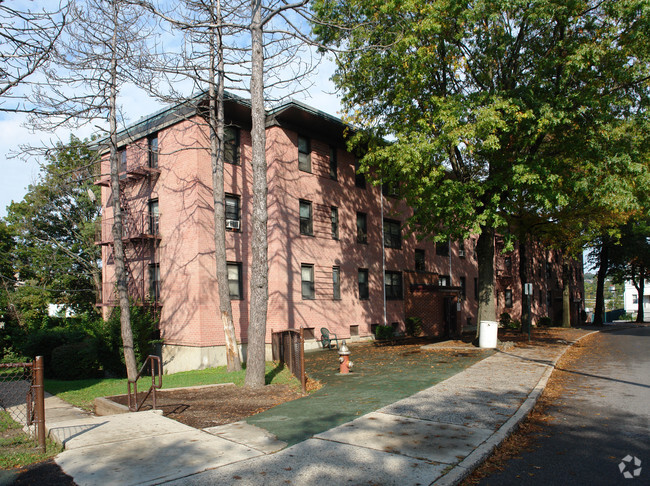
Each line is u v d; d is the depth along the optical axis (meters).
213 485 5.02
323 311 22.67
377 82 17.75
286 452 6.11
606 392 10.53
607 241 44.53
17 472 5.56
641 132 15.41
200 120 19.28
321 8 16.20
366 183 26.78
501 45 15.88
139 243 21.41
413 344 22.66
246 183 20.98
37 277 34.28
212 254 19.25
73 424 7.83
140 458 5.94
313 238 22.55
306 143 22.95
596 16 15.18
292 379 12.80
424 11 15.04
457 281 35.56
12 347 22.45
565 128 16.14
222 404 9.82
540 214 22.98
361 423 7.55
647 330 37.66
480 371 12.88
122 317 14.38
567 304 39.47
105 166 23.88
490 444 6.37
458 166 18.56
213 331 18.88
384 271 27.42
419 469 5.46
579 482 5.30
